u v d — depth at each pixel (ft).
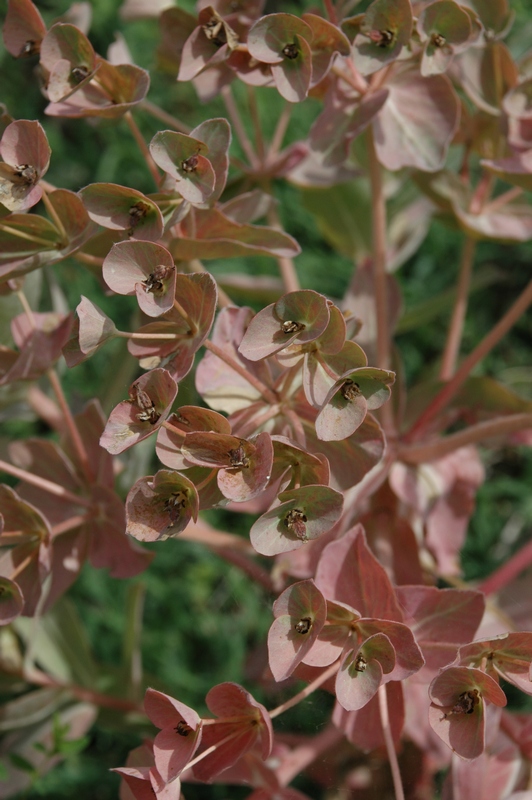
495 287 2.78
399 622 1.39
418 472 1.77
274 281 2.02
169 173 1.41
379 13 1.49
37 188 1.41
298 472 1.36
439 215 1.86
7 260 1.48
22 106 2.93
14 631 1.89
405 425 1.83
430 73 1.51
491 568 2.41
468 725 1.32
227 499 1.31
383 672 1.34
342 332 1.35
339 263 2.73
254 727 1.37
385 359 1.73
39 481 1.54
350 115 1.59
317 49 1.50
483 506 2.51
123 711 1.92
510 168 1.61
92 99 1.51
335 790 1.69
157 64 1.86
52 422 1.83
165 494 1.34
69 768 2.20
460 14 1.50
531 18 2.73
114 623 2.41
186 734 1.34
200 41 1.53
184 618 2.43
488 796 1.56
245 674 2.02
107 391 1.88
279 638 1.34
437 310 2.17
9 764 1.89
